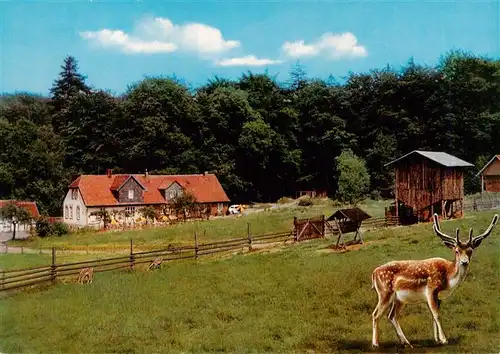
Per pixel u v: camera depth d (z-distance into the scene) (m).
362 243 32.19
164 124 90.56
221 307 20.61
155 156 89.88
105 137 91.81
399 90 90.50
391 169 84.81
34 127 87.12
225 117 94.88
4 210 58.38
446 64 87.25
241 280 24.72
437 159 47.38
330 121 94.81
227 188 89.44
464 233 30.52
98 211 69.75
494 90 83.50
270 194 95.62
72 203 72.94
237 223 54.94
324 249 31.88
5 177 79.56
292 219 55.44
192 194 73.69
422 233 32.78
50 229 58.66
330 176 95.12
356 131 96.38
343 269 24.39
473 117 82.44
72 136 92.50
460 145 83.31
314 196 89.62
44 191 80.81
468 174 71.88
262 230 48.44
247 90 101.00
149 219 70.25
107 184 73.06
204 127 93.69
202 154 91.75
